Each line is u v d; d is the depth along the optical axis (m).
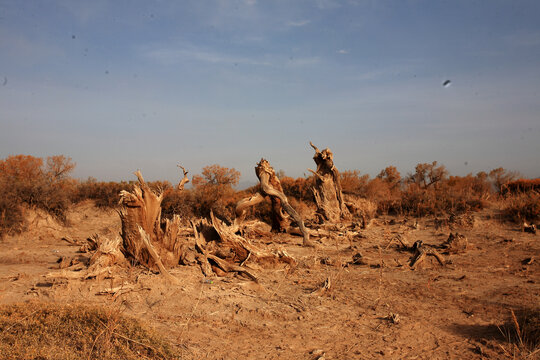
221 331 5.70
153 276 7.91
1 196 14.19
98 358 4.04
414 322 6.13
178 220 9.23
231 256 9.83
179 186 9.16
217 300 6.99
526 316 5.80
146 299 6.92
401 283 8.40
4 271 8.72
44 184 16.06
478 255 11.36
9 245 12.59
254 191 20.69
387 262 10.62
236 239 9.97
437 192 20.94
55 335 4.48
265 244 12.73
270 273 9.31
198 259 9.55
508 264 10.16
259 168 13.85
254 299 7.19
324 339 5.51
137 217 8.77
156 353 4.50
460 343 5.34
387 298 7.36
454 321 6.17
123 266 8.75
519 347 5.08
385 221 17.59
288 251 12.11
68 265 9.26
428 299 7.29
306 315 6.43
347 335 5.66
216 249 9.83
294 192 22.08
